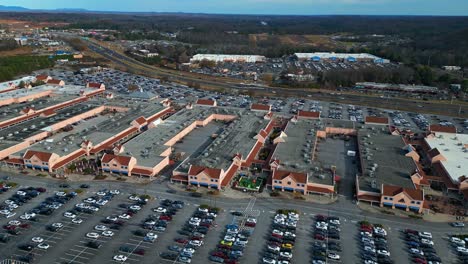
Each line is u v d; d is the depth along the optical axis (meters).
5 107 192.12
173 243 94.06
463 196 117.06
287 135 164.00
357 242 95.69
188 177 122.56
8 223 100.56
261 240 96.06
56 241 93.94
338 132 175.00
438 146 153.12
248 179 127.06
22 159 134.88
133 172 128.75
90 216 105.12
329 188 118.00
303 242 95.62
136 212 107.69
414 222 104.62
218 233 98.88
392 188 112.25
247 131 166.12
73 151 140.25
